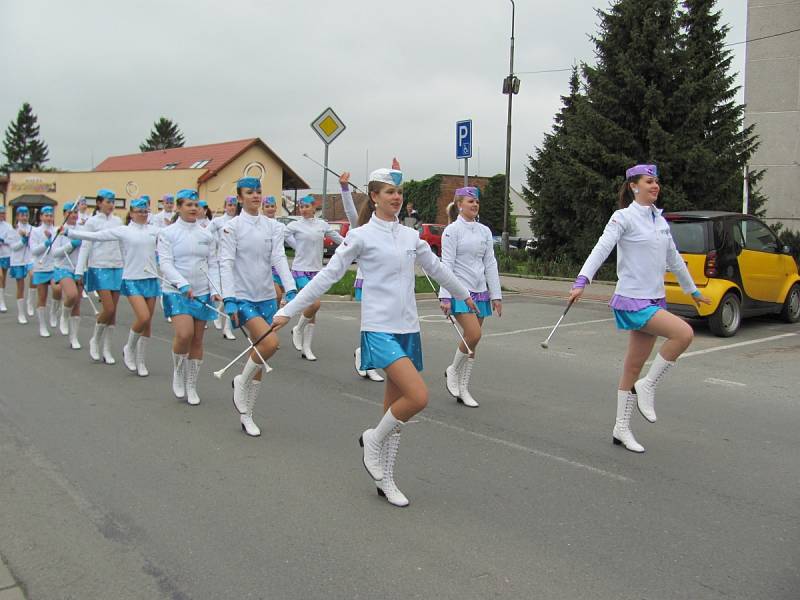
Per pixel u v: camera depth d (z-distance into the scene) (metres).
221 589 3.42
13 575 3.56
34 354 9.44
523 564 3.67
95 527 4.12
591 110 20.09
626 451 5.56
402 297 4.46
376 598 3.33
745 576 3.56
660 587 3.45
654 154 19.27
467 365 6.93
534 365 8.83
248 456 5.38
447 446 5.66
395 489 4.50
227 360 9.21
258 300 6.23
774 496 4.66
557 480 4.92
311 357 9.27
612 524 4.19
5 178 44.09
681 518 4.29
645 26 19.48
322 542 3.93
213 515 4.29
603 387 7.70
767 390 7.57
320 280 4.44
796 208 20.66
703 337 10.94
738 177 19.86
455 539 3.97
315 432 6.03
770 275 11.65
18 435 5.86
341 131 12.06
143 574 3.57
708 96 19.52
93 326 11.99
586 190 20.14
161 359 9.15
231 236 6.07
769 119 20.84
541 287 18.30
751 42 20.97
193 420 6.36
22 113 99.75
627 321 5.53
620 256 5.60
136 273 8.09
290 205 45.16
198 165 39.09
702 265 10.78
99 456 5.36
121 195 39.72
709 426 6.26
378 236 4.45
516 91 25.09
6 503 4.46
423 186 51.22
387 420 4.38
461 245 6.79
